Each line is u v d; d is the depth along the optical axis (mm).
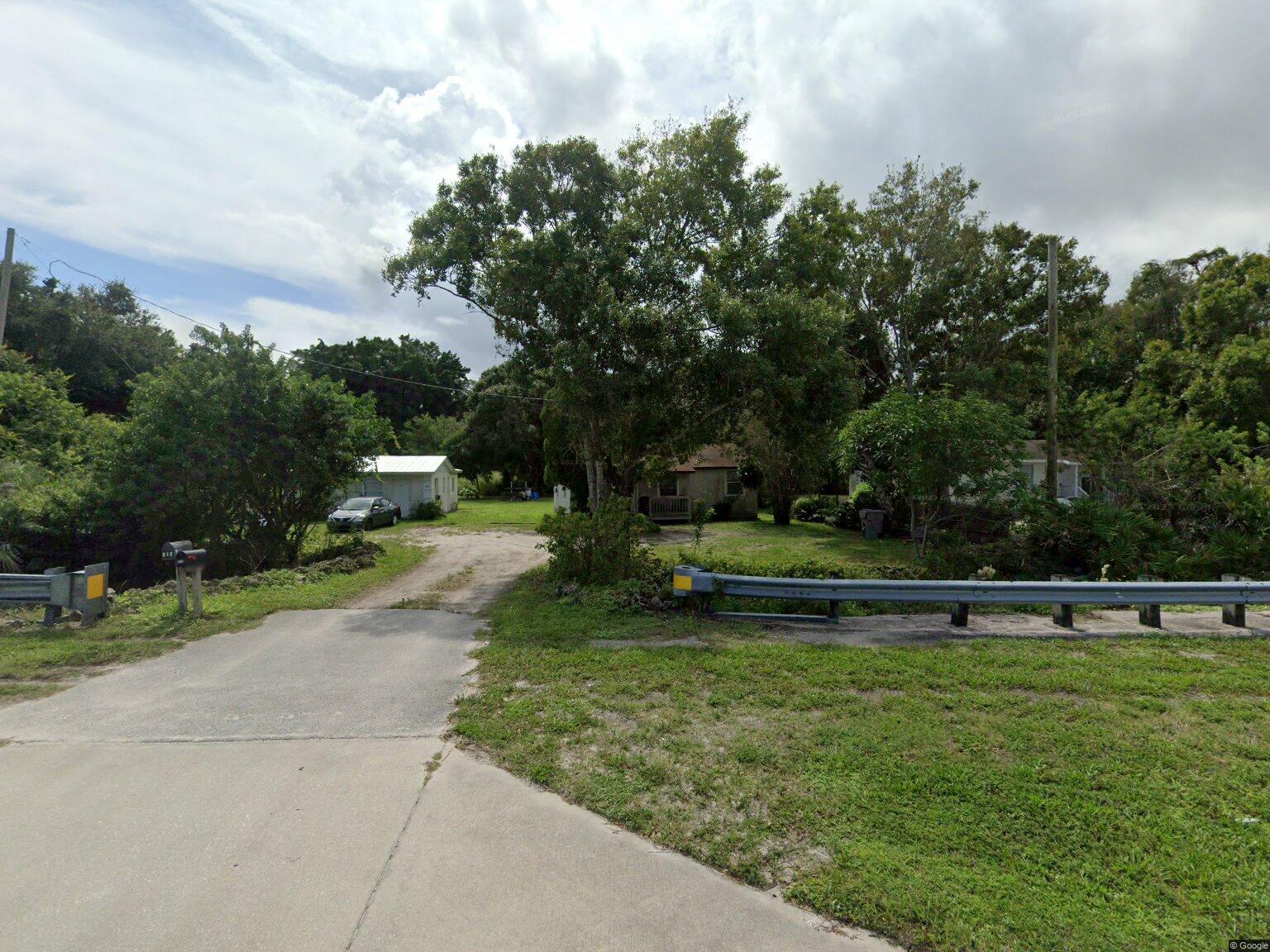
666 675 5930
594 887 3033
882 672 5902
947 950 2623
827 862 3197
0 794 3932
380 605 9750
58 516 12961
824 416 13461
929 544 11289
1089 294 21641
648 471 16594
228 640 7617
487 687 5812
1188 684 5492
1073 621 7957
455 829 3527
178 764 4344
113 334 33969
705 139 14180
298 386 14602
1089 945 2625
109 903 2924
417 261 14297
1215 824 3461
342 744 4652
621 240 12898
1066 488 22922
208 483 13930
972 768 4066
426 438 48469
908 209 21562
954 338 22281
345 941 2684
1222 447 12969
